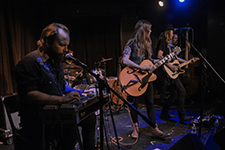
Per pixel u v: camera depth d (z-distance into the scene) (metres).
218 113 3.77
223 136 1.54
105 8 5.28
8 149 2.40
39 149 1.38
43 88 1.38
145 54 2.56
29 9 4.38
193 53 5.36
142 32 2.43
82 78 4.47
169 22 5.78
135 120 2.60
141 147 2.32
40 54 1.39
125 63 2.39
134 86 2.40
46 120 1.27
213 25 5.37
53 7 4.99
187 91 4.59
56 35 1.36
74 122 1.24
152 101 2.56
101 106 1.41
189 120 3.27
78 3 5.12
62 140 1.46
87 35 5.58
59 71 1.53
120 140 2.54
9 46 3.75
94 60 5.66
